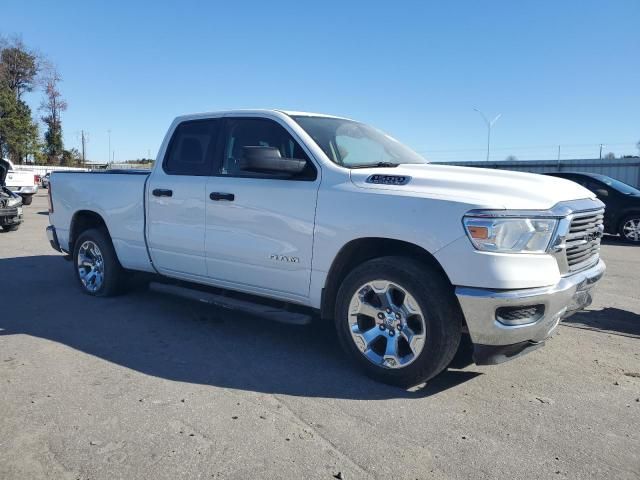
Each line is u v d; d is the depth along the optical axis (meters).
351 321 4.10
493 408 3.62
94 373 4.12
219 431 3.25
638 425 3.41
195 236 5.13
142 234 5.70
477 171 4.32
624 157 29.83
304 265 4.36
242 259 4.77
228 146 5.05
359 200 4.04
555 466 2.93
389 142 5.36
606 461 2.99
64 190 6.75
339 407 3.60
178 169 5.39
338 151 4.57
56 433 3.21
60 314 5.74
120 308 5.99
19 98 66.25
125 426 3.30
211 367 4.29
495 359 3.67
